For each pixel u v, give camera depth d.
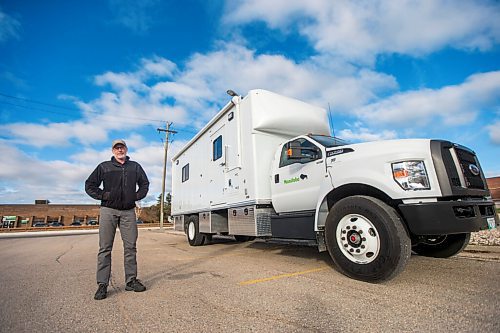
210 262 5.54
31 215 47.66
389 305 2.73
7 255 8.15
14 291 3.78
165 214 49.31
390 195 3.48
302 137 5.27
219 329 2.34
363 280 3.60
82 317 2.74
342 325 2.33
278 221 5.19
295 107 6.44
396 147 3.63
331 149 4.45
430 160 3.36
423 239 4.32
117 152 3.72
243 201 6.02
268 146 6.00
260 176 5.75
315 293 3.20
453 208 3.14
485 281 3.40
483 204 3.45
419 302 2.77
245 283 3.78
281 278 3.96
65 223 49.44
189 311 2.79
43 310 2.97
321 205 4.32
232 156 6.55
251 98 5.98
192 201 9.03
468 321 2.30
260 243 8.96
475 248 5.51
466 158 3.67
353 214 3.69
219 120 7.33
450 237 4.49
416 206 3.27
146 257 6.58
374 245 3.47
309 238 4.54
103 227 3.51
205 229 8.09
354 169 3.93
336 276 3.94
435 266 4.24
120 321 2.60
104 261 3.44
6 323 2.62
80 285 4.04
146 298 3.27
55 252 8.57
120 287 3.87
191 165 9.29
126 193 3.61
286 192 5.27
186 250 7.84
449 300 2.79
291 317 2.54
